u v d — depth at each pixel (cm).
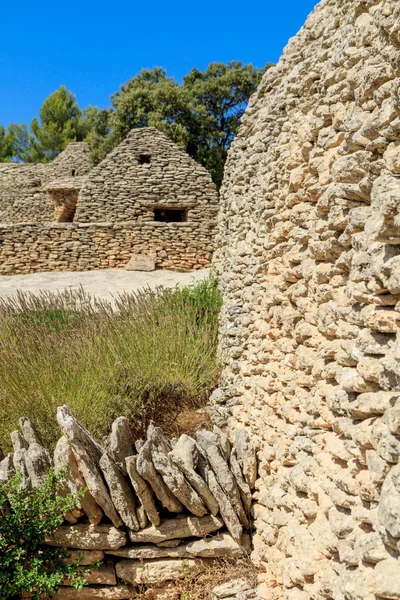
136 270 1673
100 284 1485
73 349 682
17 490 427
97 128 2758
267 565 404
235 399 577
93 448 435
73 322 818
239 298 654
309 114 401
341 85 331
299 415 376
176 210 1820
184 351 703
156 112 2448
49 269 1700
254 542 433
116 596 435
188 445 436
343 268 309
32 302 948
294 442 369
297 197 406
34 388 601
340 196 306
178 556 437
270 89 683
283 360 423
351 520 258
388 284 233
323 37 404
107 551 435
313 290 362
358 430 260
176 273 1647
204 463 438
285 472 381
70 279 1569
